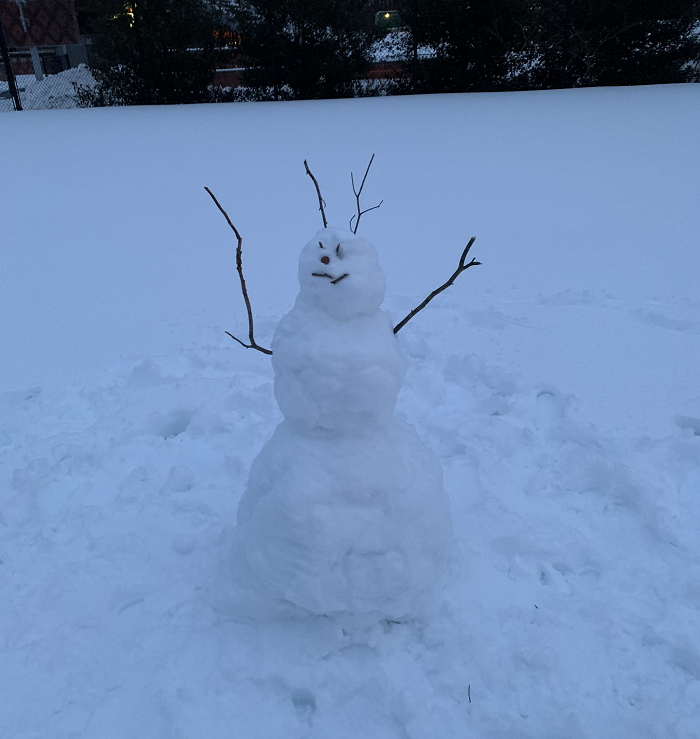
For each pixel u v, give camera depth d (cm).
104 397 389
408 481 207
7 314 510
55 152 1102
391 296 516
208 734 203
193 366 426
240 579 229
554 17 1625
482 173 900
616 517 289
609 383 386
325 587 204
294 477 201
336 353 188
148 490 310
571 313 477
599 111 1285
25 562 270
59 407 380
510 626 234
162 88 1689
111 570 264
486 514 283
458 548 254
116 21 1599
